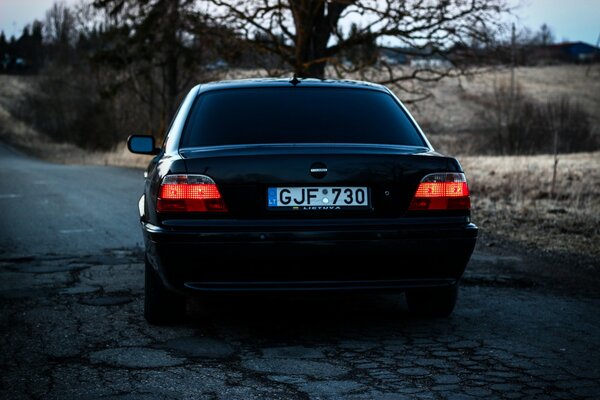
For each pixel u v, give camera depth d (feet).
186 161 13.24
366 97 15.80
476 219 33.27
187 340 13.62
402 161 13.35
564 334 14.06
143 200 16.65
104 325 14.80
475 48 65.72
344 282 13.03
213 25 68.28
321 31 70.69
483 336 13.89
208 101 15.46
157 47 103.91
